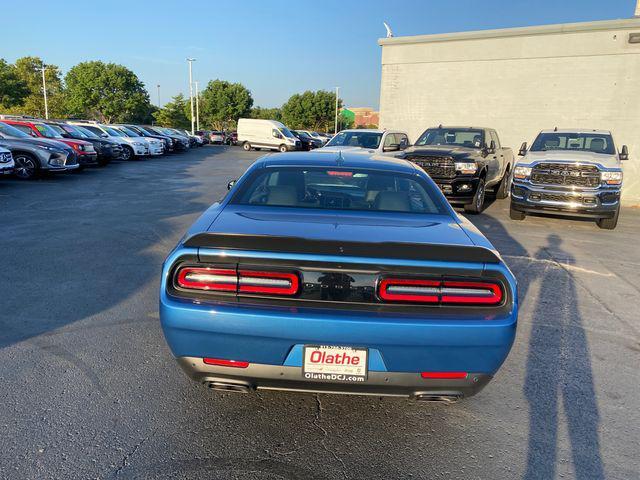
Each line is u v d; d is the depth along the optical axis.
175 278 2.44
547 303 5.04
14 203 9.98
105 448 2.50
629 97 13.59
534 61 14.58
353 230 2.73
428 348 2.31
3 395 2.95
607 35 13.54
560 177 9.18
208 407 2.93
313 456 2.51
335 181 3.49
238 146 45.66
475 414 2.96
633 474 2.45
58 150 13.91
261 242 2.41
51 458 2.41
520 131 15.12
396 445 2.63
